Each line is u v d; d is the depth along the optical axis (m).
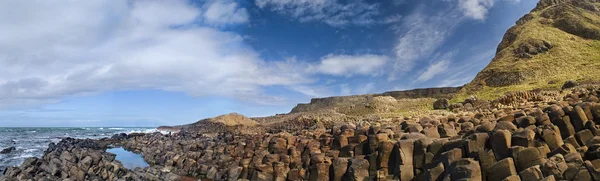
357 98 92.44
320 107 93.94
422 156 13.86
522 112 15.59
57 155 27.09
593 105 12.91
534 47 65.38
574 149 10.90
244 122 65.50
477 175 11.02
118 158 33.12
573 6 79.56
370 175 15.21
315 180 17.17
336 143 18.89
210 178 23.27
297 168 18.67
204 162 24.97
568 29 71.69
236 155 24.05
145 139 46.72
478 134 12.40
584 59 56.22
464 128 16.70
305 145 20.27
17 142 51.78
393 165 14.78
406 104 55.34
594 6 80.44
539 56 62.53
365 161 15.45
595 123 12.61
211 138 38.66
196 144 30.66
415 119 21.08
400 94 89.44
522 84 53.19
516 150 11.22
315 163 17.70
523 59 63.44
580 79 43.16
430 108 45.81
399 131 17.34
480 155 11.86
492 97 45.09
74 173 21.95
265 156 20.44
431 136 16.17
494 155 11.77
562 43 64.69
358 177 15.22
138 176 21.67
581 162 9.84
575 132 12.60
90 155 24.73
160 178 21.91
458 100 54.03
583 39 66.94
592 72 46.91
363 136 17.80
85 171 22.34
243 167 21.97
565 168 9.87
